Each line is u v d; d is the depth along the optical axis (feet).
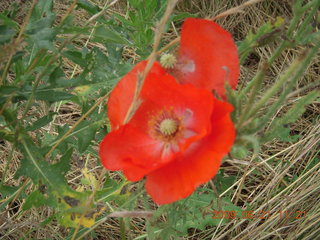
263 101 0.48
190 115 0.49
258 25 1.28
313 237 0.89
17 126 0.62
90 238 0.90
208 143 0.44
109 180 0.73
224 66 0.48
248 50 0.55
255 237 0.88
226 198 0.83
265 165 1.02
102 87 0.71
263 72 0.47
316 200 0.93
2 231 0.87
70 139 0.67
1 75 0.64
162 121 0.50
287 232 0.91
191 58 0.49
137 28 0.70
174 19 0.74
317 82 0.50
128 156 0.45
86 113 0.64
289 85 0.48
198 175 0.44
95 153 0.79
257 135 0.51
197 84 0.49
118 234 0.92
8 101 0.60
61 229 0.90
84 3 0.70
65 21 0.59
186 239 0.91
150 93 0.49
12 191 0.71
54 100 0.63
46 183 0.60
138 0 0.68
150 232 0.64
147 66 0.46
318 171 0.94
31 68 0.63
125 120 0.47
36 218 0.90
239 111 0.48
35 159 0.61
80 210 0.60
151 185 0.46
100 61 0.67
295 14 0.52
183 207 0.64
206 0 1.30
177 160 0.45
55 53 0.59
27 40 0.61
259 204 0.97
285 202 0.91
